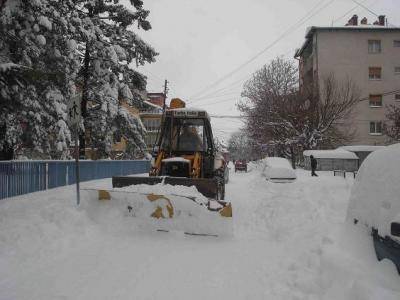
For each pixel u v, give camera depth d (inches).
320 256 197.2
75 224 286.8
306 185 531.2
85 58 775.7
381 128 1636.3
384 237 151.3
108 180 719.1
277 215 352.8
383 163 173.6
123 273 203.6
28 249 235.3
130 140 871.1
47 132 602.2
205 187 332.8
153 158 445.1
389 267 147.6
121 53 772.0
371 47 1692.9
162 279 195.8
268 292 177.2
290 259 223.8
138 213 301.3
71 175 626.2
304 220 312.7
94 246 255.9
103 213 305.7
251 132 1814.7
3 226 271.3
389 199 155.7
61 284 185.2
